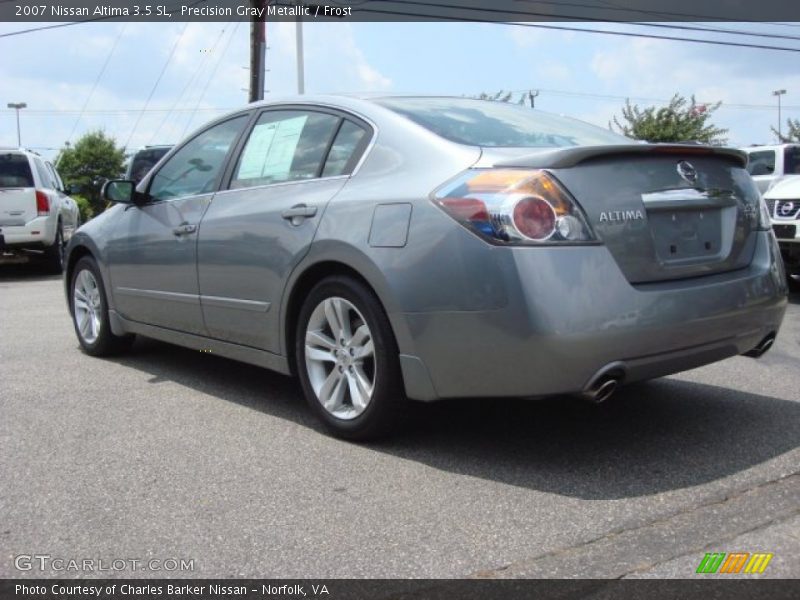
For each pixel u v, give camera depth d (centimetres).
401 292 335
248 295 421
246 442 382
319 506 308
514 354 310
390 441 379
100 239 551
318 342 386
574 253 309
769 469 340
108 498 317
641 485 324
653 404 436
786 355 556
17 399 459
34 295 981
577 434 387
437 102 419
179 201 484
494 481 330
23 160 1223
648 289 322
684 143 361
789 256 801
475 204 317
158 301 496
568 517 296
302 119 427
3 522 296
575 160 317
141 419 420
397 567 261
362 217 355
